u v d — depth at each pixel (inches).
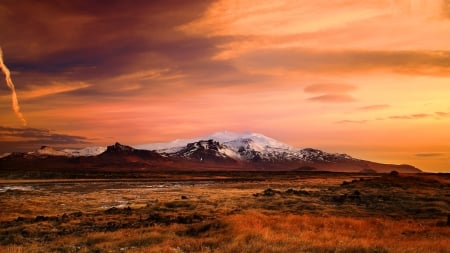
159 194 3073.3
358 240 970.7
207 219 1542.8
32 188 3951.8
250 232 1040.8
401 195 2315.5
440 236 1132.5
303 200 2162.9
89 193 3260.3
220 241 986.1
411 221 1504.7
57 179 6446.9
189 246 932.6
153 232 1143.6
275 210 1831.9
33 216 1791.3
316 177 6988.2
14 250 924.6
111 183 4990.2
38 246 1030.4
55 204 2313.0
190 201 2201.0
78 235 1203.9
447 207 1889.8
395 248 849.5
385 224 1349.7
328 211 1788.9
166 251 861.8
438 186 2780.5
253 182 5054.1
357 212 1771.7
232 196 2564.0
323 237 1020.5
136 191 3491.6
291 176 7647.6
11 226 1473.9
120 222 1530.5
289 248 845.2
